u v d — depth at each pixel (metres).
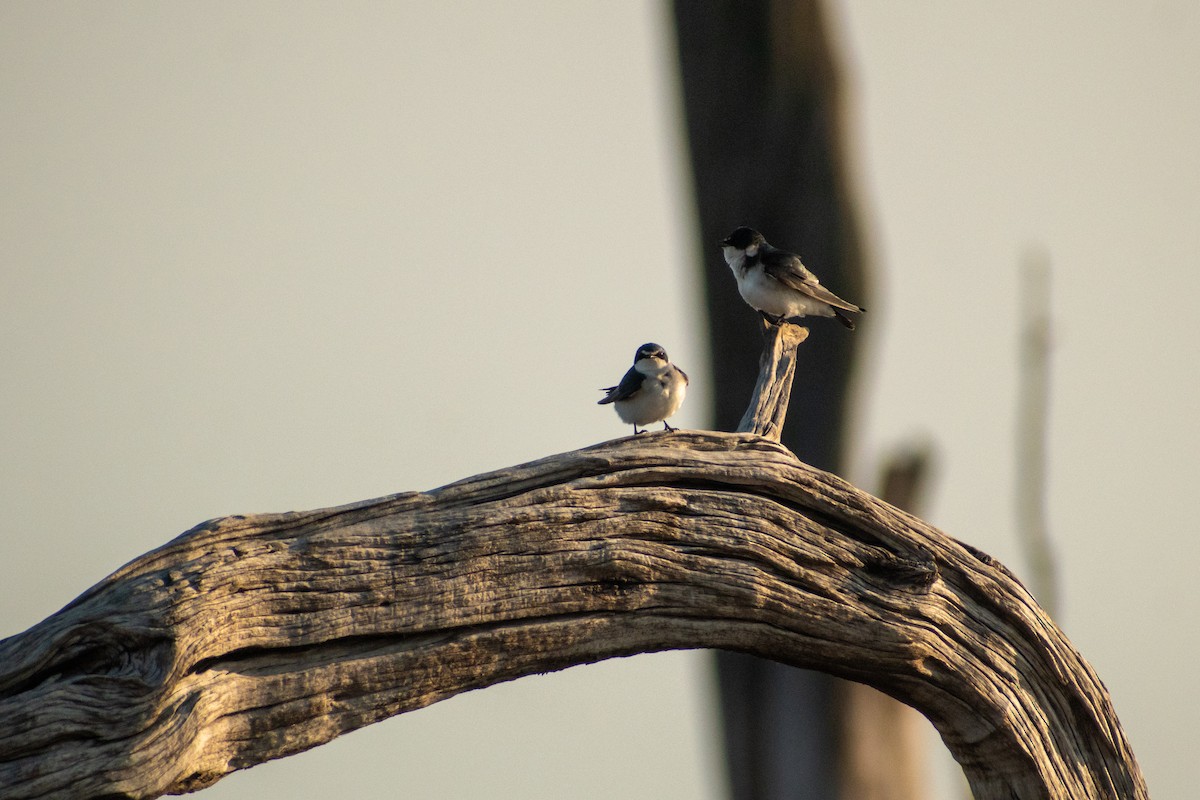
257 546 8.29
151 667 7.70
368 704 8.56
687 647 9.95
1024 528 19.94
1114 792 11.55
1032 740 11.05
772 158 23.41
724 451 10.36
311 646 8.38
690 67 23.70
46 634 7.57
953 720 11.12
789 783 25.39
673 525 9.64
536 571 9.08
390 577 8.58
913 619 10.52
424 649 8.70
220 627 7.98
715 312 24.16
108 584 7.86
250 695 8.12
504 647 9.00
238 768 8.18
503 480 9.28
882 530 10.61
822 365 23.69
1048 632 11.21
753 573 9.88
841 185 23.48
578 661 9.52
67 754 7.34
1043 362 19.88
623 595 9.40
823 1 23.39
